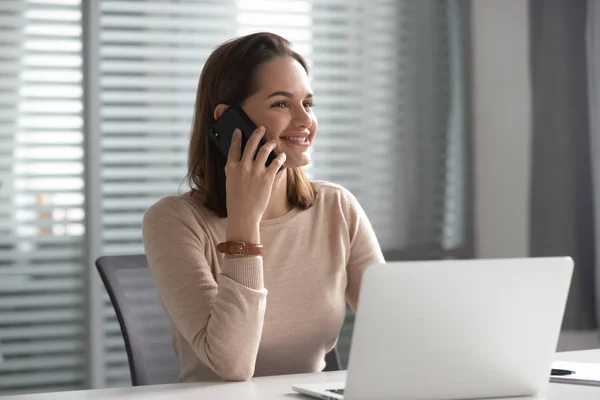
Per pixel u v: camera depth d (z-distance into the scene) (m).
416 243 4.84
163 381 2.34
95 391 1.75
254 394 1.69
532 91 4.96
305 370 2.39
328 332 2.42
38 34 4.34
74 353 4.39
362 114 4.79
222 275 2.03
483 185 4.94
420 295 1.50
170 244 2.23
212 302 2.09
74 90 4.39
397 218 4.82
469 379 1.58
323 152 4.73
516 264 1.56
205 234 2.32
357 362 1.50
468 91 4.92
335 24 4.76
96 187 4.41
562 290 1.60
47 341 4.36
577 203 4.96
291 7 4.70
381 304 1.48
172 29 4.52
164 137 4.53
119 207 4.46
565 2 4.95
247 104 2.34
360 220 2.57
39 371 4.35
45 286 4.36
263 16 4.66
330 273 2.45
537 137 4.95
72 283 4.39
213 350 1.96
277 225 2.42
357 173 4.77
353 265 2.53
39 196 4.36
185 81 4.55
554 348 1.62
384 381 1.53
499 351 1.58
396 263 1.48
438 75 4.89
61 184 4.38
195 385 1.83
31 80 4.34
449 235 4.89
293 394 1.68
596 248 4.91
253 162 2.13
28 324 4.34
